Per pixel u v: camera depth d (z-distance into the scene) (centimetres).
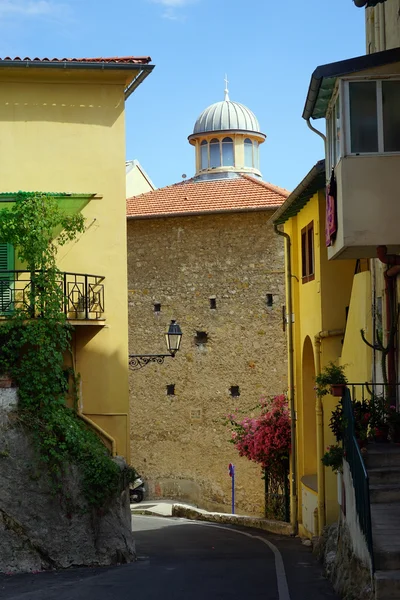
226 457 3400
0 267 1839
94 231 1875
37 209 1800
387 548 1045
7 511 1602
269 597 1245
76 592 1314
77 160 1886
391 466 1338
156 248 3569
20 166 1869
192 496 3450
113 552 1669
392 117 1439
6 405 1670
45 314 1730
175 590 1322
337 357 2180
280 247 3406
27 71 1864
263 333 3403
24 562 1580
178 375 3500
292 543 2192
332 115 1548
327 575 1444
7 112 1875
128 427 1856
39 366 1711
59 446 1661
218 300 3469
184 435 3475
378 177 1434
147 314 3559
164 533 2447
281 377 3369
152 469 3512
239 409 3409
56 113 1888
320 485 2133
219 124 4144
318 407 2167
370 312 1753
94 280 1862
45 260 1772
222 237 3481
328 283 2183
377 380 1698
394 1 1659
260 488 3334
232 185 3647
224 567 1611
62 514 1634
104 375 1855
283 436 2612
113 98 1903
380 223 1428
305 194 2228
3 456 1627
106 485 1670
